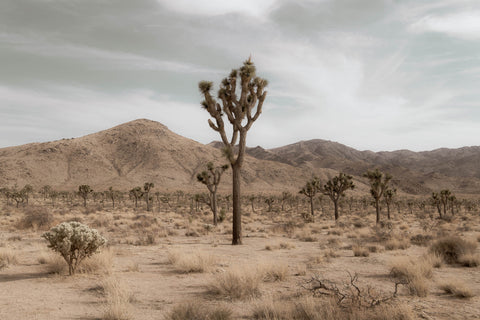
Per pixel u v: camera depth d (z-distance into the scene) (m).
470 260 10.88
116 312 5.48
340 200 113.06
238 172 18.98
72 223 9.77
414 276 8.55
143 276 9.48
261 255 14.17
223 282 7.68
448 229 26.20
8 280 8.67
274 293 7.41
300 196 146.12
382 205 86.06
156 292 7.63
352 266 11.26
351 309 5.64
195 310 5.58
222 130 19.11
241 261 12.27
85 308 6.18
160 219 40.16
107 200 116.38
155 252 14.55
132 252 14.36
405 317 5.36
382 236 19.31
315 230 27.09
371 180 39.06
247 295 7.14
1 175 192.25
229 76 19.25
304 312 5.57
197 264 10.28
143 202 106.75
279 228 27.70
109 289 7.23
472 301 6.63
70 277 8.97
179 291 7.74
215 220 34.09
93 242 9.73
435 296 7.09
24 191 73.69
